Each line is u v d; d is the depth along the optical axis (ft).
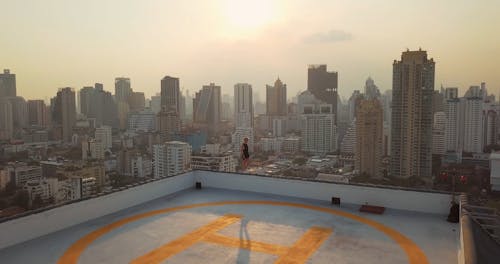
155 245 24.85
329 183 36.88
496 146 226.38
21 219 25.11
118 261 22.07
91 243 25.11
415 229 28.02
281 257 22.76
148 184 37.06
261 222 30.09
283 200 37.47
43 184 162.81
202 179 44.62
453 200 30.35
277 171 231.50
